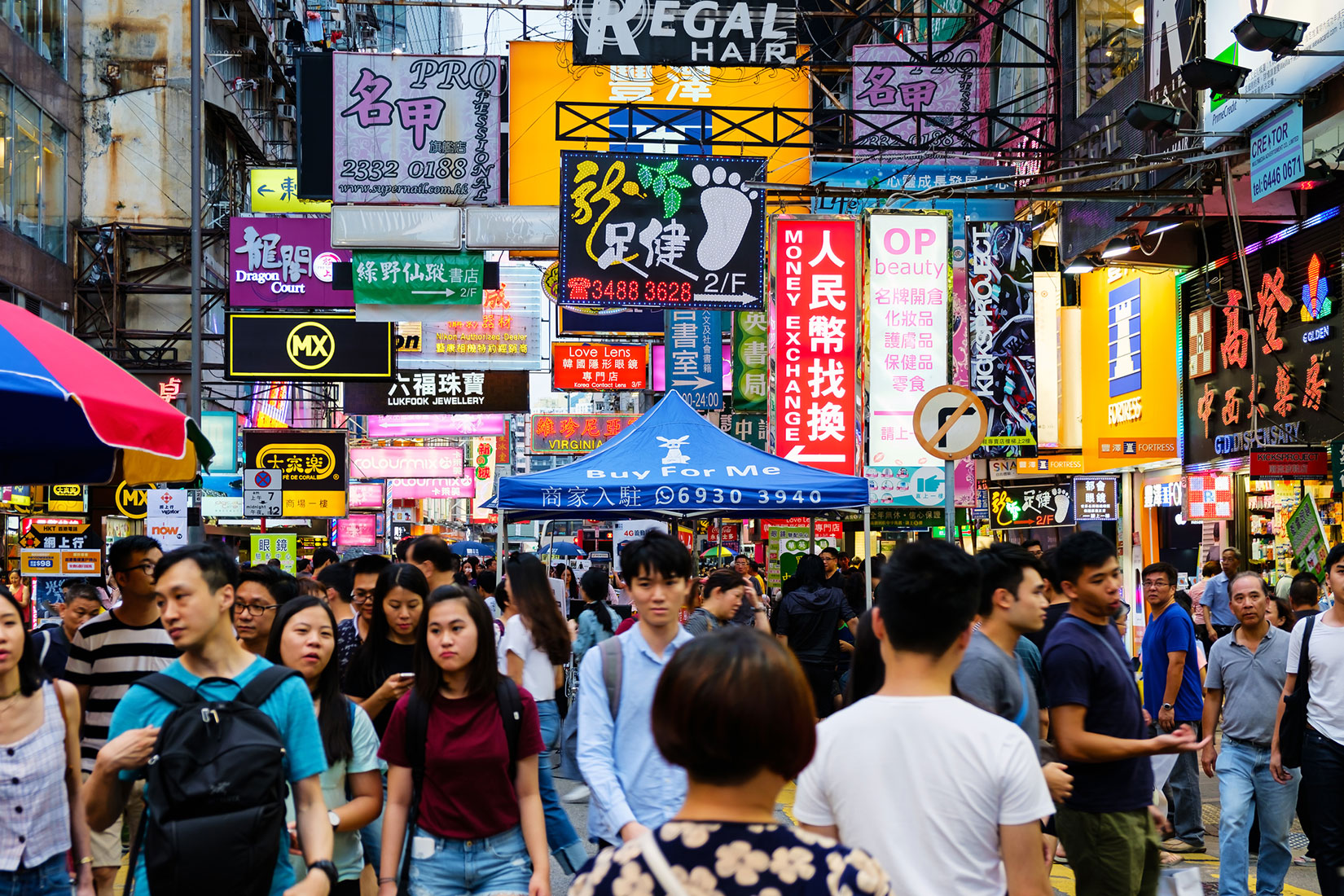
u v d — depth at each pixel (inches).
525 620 289.4
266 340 836.0
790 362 554.3
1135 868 161.5
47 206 1005.2
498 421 1134.4
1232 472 593.6
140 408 213.5
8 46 901.8
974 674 149.5
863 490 388.2
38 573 563.2
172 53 1141.7
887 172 722.2
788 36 617.9
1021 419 623.8
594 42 607.2
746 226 592.4
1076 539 168.9
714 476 385.1
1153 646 307.6
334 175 727.1
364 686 216.1
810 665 414.3
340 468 975.6
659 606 178.4
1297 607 323.6
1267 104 463.8
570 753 350.6
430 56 732.7
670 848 73.9
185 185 1135.0
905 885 106.7
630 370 914.1
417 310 709.9
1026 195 537.6
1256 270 589.6
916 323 545.6
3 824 151.5
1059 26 688.4
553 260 767.1
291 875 142.8
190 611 137.3
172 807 125.5
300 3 1596.9
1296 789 247.8
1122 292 682.2
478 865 161.0
